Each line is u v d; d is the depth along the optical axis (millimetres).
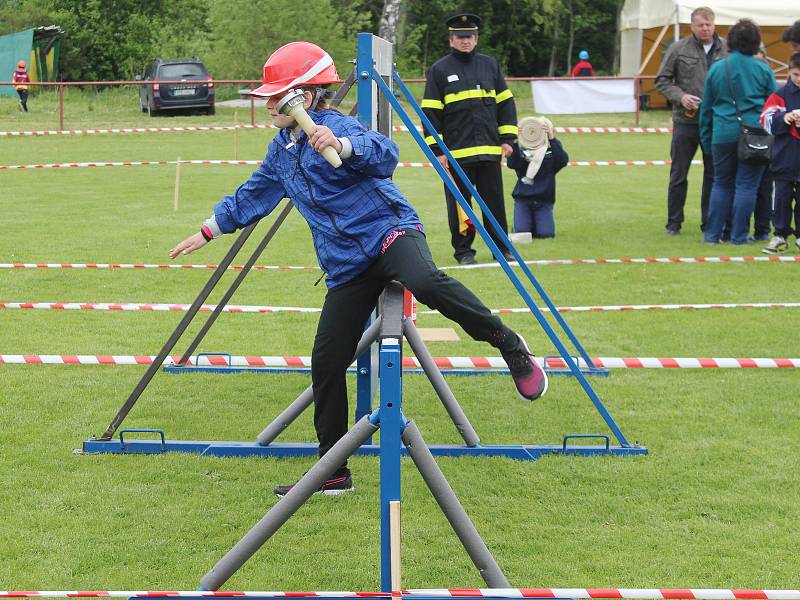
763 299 8102
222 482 4500
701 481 4484
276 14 33719
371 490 4430
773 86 10016
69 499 4266
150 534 3957
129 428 5133
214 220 4266
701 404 5531
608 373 6109
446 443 4965
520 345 4000
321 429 4211
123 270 9297
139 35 43469
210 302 8008
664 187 16312
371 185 3830
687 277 8922
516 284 4742
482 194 9508
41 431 5066
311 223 3924
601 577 3619
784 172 9781
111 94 35031
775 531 3979
